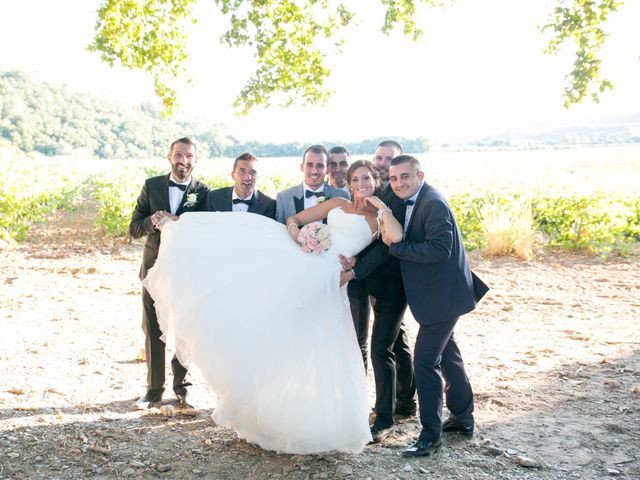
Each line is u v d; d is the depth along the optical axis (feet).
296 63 35.06
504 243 42.19
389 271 14.10
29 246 45.83
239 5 33.58
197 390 17.80
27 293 30.09
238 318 12.40
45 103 382.83
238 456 13.05
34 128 359.66
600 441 13.57
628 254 42.27
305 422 12.44
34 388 16.87
